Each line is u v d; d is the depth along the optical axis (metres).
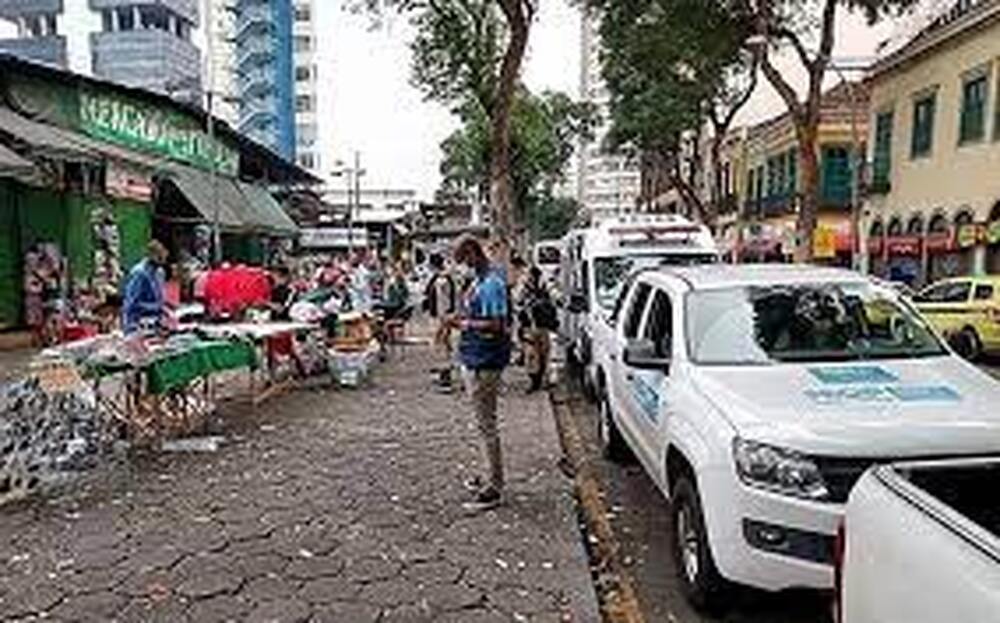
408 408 11.44
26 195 17.53
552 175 60.62
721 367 5.87
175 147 23.83
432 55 23.34
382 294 20.67
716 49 28.36
